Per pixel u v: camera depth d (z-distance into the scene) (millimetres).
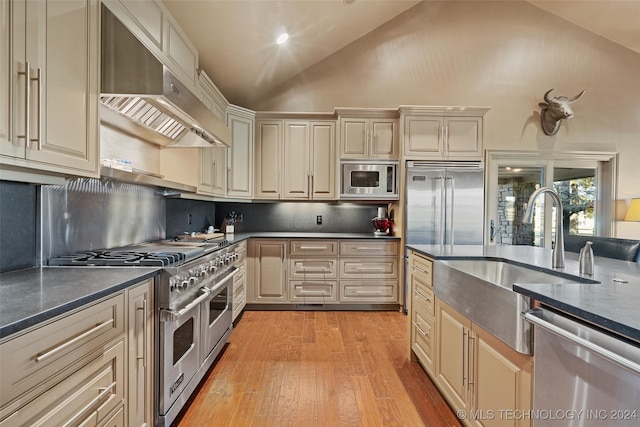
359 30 4051
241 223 4289
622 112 4324
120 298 1263
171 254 1789
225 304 2580
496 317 1328
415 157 3701
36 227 1571
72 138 1292
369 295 3701
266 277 3680
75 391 1026
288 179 3859
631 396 775
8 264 1436
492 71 4277
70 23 1270
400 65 4227
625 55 4312
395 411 1852
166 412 1572
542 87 4285
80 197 1845
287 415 1807
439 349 1965
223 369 2320
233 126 3613
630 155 4293
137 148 2373
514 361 1253
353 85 4203
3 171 1098
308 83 4176
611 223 4273
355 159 3771
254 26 2963
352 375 2250
